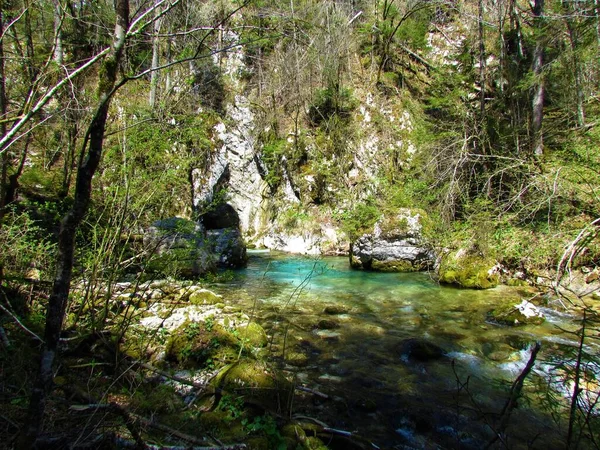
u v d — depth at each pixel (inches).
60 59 176.7
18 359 110.3
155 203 212.5
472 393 146.4
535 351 92.0
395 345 195.3
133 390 121.0
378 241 409.7
